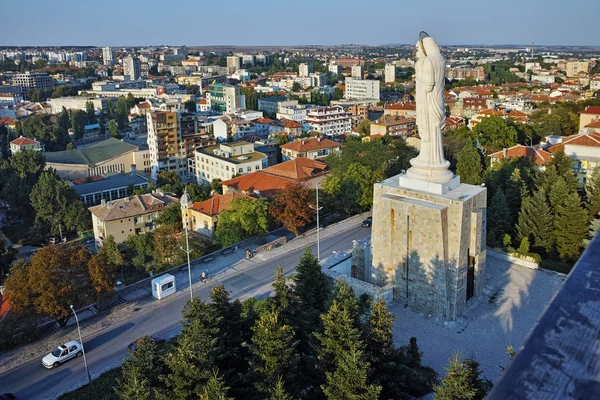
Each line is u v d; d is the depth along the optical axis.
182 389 38.34
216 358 43.25
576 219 72.12
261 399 41.09
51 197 136.00
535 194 76.06
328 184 104.94
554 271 68.81
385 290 60.88
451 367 36.22
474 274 60.31
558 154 95.44
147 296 74.06
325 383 41.78
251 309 52.66
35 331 65.31
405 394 42.44
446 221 57.12
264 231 95.31
